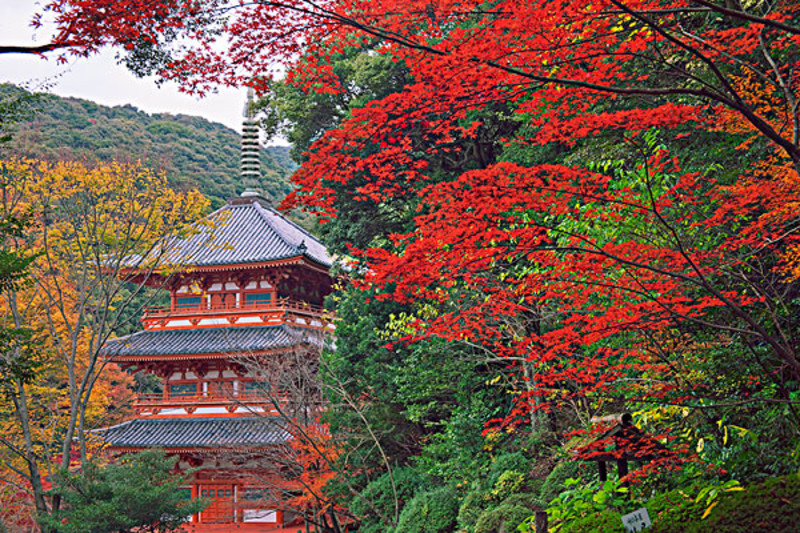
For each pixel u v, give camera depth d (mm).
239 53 6566
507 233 6188
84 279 29172
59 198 26734
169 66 6742
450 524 19062
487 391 20938
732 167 10094
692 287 8039
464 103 6566
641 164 8672
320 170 7156
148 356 34812
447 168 25906
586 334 7527
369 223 26266
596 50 6559
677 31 7754
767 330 9078
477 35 6191
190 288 36969
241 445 30484
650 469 8305
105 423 43562
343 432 22891
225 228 39906
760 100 8586
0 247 25203
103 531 24438
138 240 28266
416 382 20969
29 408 31609
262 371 24938
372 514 22938
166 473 26938
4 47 6539
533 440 17297
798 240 7805
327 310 31906
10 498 29469
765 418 8891
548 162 18016
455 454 20719
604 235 8375
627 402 10055
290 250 36156
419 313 16938
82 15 6191
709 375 9070
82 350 33812
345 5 6676
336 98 27031
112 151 70188
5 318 26266
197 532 33781
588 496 9125
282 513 34531
